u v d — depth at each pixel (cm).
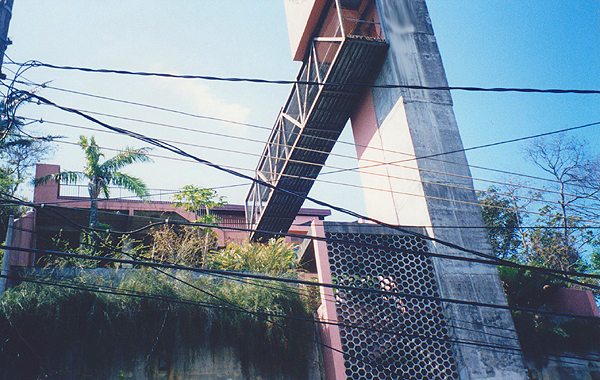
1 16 746
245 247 1678
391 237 1666
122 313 1328
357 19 2034
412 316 1550
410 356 1502
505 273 1809
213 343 1378
